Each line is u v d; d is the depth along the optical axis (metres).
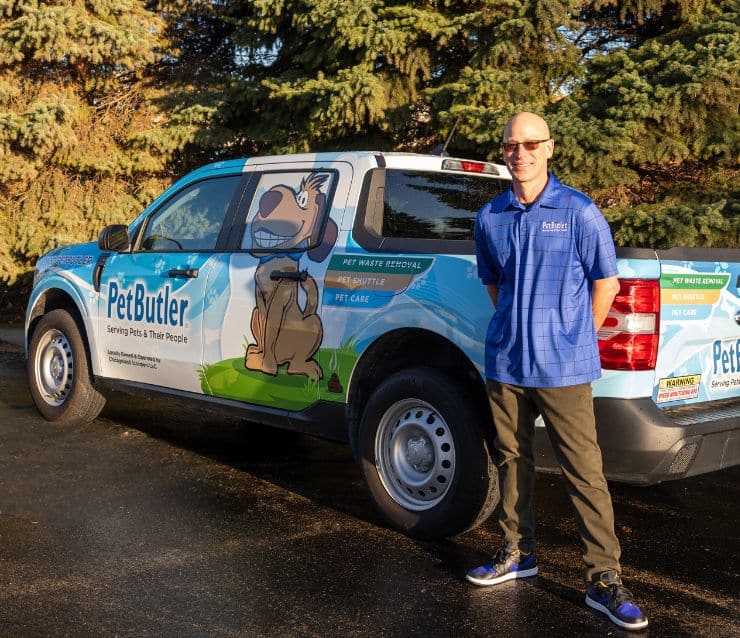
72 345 6.49
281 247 5.10
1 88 11.07
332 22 9.64
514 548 3.80
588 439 3.53
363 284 4.58
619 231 8.01
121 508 4.73
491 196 5.58
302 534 4.39
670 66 8.45
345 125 10.27
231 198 5.57
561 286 3.46
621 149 8.21
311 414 4.86
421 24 9.27
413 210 5.04
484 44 9.29
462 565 4.02
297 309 4.89
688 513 4.88
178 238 5.85
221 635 3.26
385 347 4.57
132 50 11.12
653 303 3.80
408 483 4.34
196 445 6.16
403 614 3.47
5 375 8.66
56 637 3.21
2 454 5.78
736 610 3.59
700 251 4.08
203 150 12.31
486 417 4.12
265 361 5.07
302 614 3.45
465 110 8.80
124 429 6.56
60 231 11.75
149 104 12.13
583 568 4.02
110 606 3.49
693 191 9.18
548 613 3.52
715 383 4.21
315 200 5.03
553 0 8.54
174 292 5.65
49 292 6.85
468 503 4.06
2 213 12.09
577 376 3.47
